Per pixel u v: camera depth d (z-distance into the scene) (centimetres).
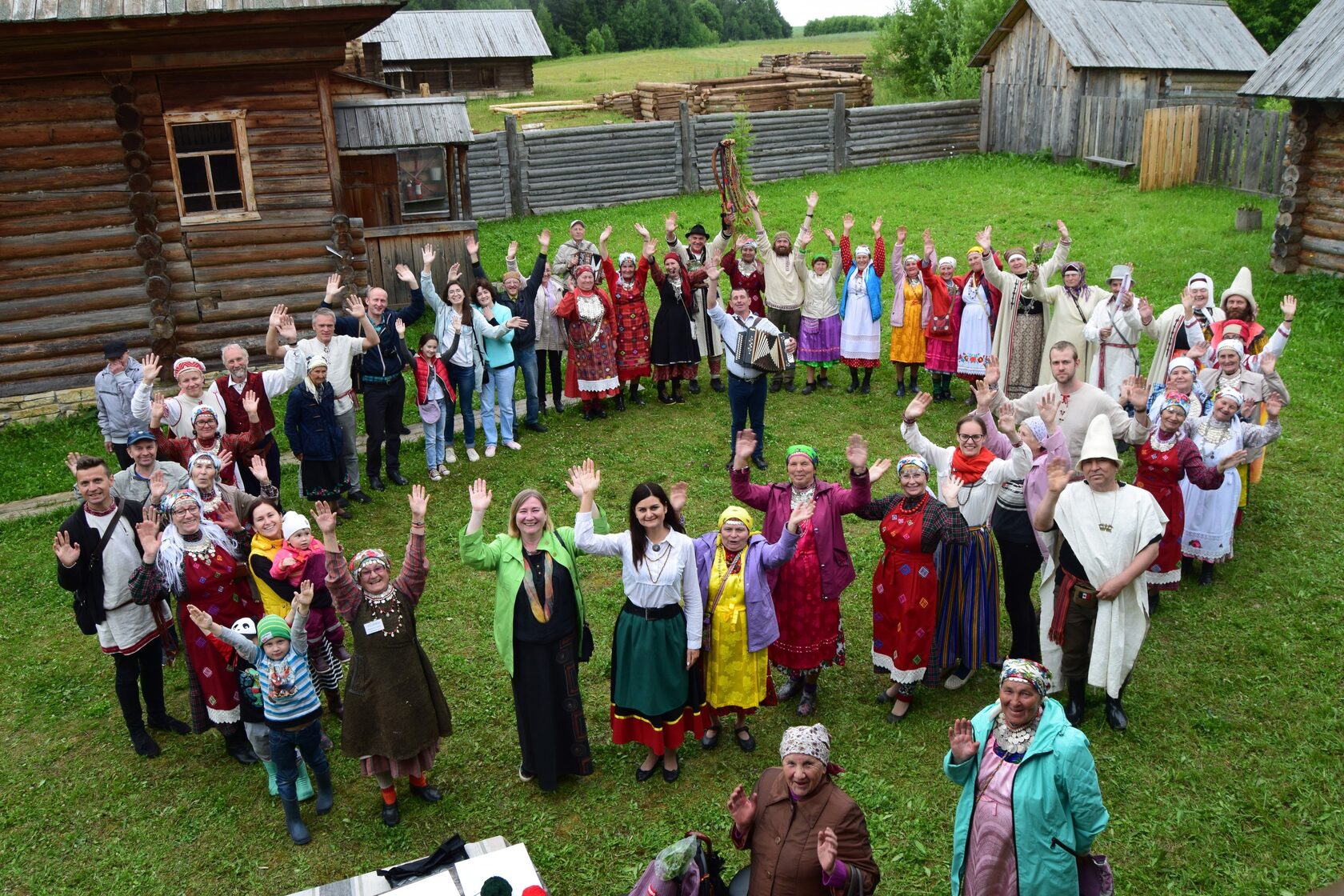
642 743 649
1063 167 2405
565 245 1304
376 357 1030
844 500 673
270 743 618
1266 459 1059
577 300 1198
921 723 695
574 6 7862
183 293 1330
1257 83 1545
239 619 655
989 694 726
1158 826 595
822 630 678
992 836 451
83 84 1239
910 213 2106
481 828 618
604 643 806
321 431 958
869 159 2575
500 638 623
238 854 607
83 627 679
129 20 1180
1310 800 612
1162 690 717
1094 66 2327
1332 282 1502
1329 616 793
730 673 648
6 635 852
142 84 1258
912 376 1288
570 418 1255
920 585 667
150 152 1282
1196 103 2447
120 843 621
